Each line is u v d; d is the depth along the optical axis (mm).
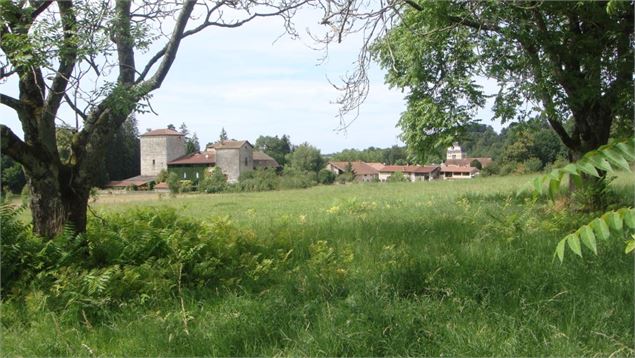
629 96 12430
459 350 4574
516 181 32875
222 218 10391
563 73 12945
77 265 6824
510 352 4492
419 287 6227
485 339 4723
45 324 5492
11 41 5773
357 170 84438
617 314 5215
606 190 12406
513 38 12414
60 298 6039
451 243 8820
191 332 5219
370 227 10523
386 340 4801
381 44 7973
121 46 7570
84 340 5223
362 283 6273
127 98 6309
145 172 81250
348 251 8227
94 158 7781
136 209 9766
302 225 11633
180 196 44594
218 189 55938
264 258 8016
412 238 9328
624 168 2768
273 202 26953
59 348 5066
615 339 4762
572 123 15945
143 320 5562
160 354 4836
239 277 7059
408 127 16172
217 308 5910
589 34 13023
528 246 8219
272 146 109812
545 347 4582
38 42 5715
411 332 4973
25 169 7422
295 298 6023
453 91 14836
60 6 6512
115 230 8398
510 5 10648
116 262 7062
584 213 11859
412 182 43719
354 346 4719
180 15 7312
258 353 4816
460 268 6762
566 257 7254
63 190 7598
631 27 12070
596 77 12805
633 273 6457
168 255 7211
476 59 13695
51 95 7234
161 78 7316
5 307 5977
